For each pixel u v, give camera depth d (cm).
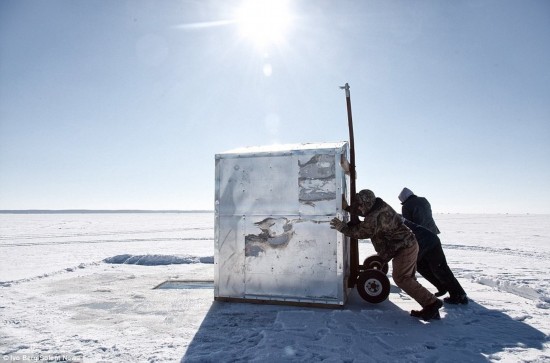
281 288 411
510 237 1827
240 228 428
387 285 396
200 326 343
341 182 396
